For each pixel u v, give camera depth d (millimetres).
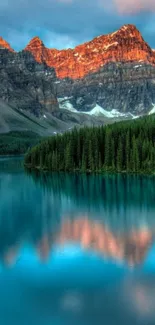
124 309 38844
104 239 62844
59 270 49250
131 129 198250
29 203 102062
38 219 80562
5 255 55750
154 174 165500
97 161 186875
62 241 62312
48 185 141375
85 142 193000
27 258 54219
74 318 37562
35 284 45094
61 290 43312
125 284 44375
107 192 120750
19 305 40219
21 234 67500
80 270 48938
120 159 179625
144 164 173125
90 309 38938
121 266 50031
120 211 88500
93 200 106062
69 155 195250
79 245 59812
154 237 63438
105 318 37281
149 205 95875
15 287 44500
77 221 77875
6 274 48469
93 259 52906
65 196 114000
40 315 38125
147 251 55688
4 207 96000
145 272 47719
